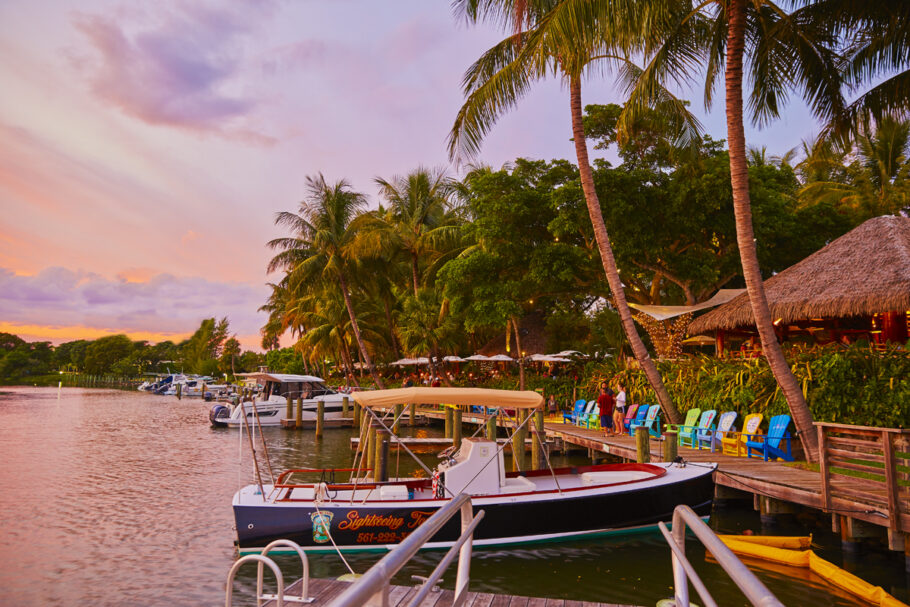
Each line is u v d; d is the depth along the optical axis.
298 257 37.91
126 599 8.59
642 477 12.27
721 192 22.38
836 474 11.30
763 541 10.15
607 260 17.80
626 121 15.72
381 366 49.25
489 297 27.72
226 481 17.17
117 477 17.81
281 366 68.81
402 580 9.26
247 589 9.00
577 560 10.11
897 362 13.48
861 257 16.97
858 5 12.42
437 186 42.16
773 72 14.44
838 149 15.31
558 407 27.94
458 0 16.55
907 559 8.46
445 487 11.05
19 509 13.81
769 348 12.63
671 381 19.70
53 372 151.00
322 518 10.52
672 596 8.46
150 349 130.00
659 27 13.47
